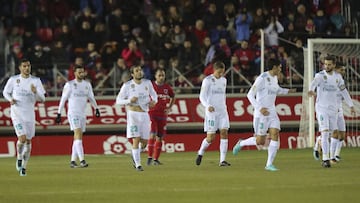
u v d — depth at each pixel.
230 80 77.00
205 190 40.12
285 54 79.12
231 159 61.84
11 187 42.84
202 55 79.88
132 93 52.50
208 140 55.41
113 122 73.44
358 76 75.69
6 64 76.94
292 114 75.69
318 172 49.53
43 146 71.75
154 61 79.19
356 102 75.69
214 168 53.53
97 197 37.91
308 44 71.50
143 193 39.25
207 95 54.94
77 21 81.62
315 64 74.62
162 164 57.69
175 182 44.25
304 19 85.00
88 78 76.62
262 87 51.41
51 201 36.72
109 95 74.94
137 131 52.44
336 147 56.22
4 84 74.31
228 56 79.75
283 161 59.00
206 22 83.81
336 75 53.50
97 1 87.19
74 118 56.69
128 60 77.19
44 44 83.38
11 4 85.25
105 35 81.75
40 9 85.19
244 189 40.41
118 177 47.59
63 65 77.44
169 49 79.94
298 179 45.16
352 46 74.44
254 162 58.47
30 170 53.91
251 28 83.81
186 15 85.62
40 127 72.31
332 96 53.44
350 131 75.38
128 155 69.50
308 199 36.25
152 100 53.09
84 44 80.88
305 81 74.50
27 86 51.28
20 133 50.75
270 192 39.03
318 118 53.66
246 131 75.00
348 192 38.84
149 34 84.81
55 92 75.50
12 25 83.75
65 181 45.75
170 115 74.25
